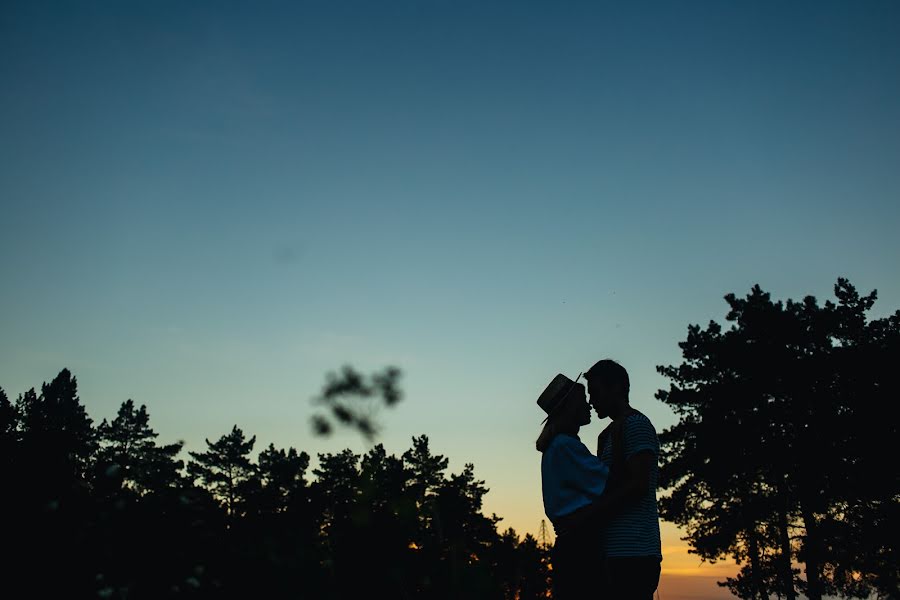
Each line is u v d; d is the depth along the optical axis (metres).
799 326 25.00
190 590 3.63
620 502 3.16
